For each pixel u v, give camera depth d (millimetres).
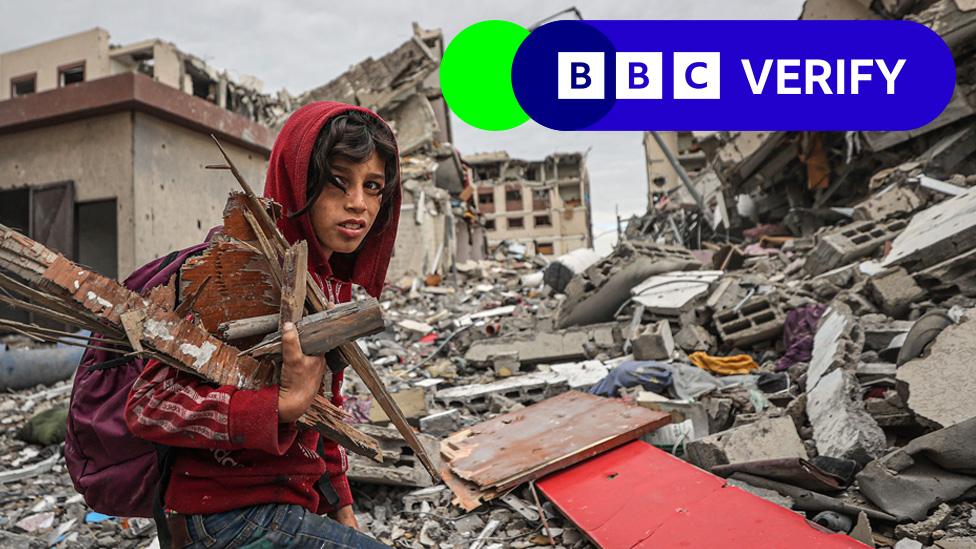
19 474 4004
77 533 3254
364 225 1264
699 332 6184
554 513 3168
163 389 967
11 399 5844
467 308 11953
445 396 5719
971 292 4945
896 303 5180
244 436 943
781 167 15188
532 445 3730
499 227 45250
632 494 2928
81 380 1166
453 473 3695
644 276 7625
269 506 1088
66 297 916
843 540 2197
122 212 8281
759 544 2289
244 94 29359
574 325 7562
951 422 2846
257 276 1050
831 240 7387
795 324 5590
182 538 1061
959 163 9992
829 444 3217
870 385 3676
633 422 3699
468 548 3004
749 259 10320
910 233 6430
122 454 1110
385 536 3195
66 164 8609
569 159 47344
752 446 3275
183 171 9023
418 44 20672
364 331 1039
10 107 8711
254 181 10375
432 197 18047
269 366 1028
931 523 2492
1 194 9258
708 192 22422
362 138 1194
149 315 947
